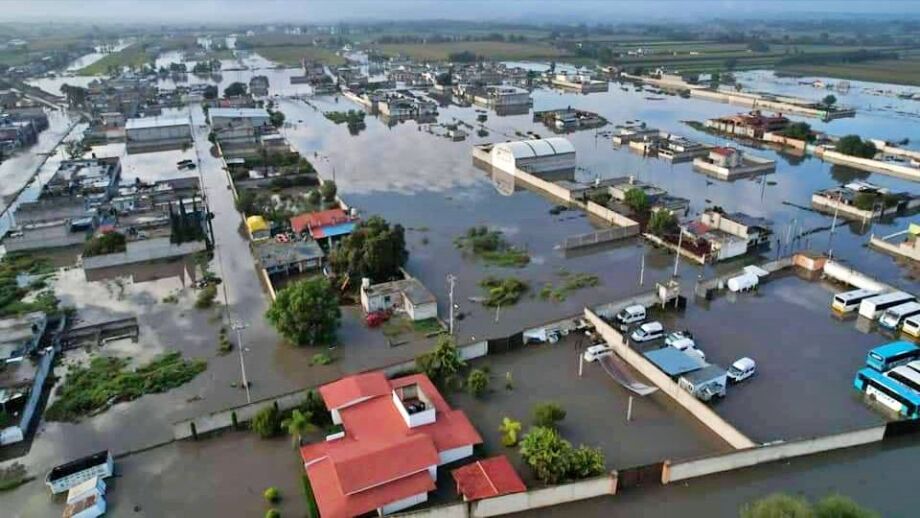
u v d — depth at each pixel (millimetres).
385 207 96250
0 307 65062
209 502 39344
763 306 64688
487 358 54969
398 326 60500
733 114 174500
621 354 54656
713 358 54844
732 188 106375
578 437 45031
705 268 73938
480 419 47000
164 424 46875
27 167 124312
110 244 76688
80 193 98750
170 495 40000
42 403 49844
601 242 81688
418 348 56688
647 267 74312
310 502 37969
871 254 78000
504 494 37875
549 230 86750
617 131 151750
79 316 63656
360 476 38031
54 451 44375
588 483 39125
